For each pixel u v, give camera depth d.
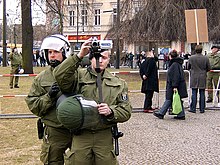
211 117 11.82
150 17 24.73
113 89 4.16
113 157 4.12
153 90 12.38
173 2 23.98
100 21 63.44
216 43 24.14
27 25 27.83
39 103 4.41
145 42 25.59
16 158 7.30
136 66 44.69
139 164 6.95
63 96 4.20
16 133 9.41
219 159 7.30
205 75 12.54
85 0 34.22
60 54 4.54
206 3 24.08
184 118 11.36
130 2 26.38
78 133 4.02
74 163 4.05
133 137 9.04
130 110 4.18
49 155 4.59
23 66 27.89
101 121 3.99
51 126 4.49
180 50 29.77
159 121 11.06
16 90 18.78
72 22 62.47
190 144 8.42
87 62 4.19
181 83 11.26
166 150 7.92
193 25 12.73
